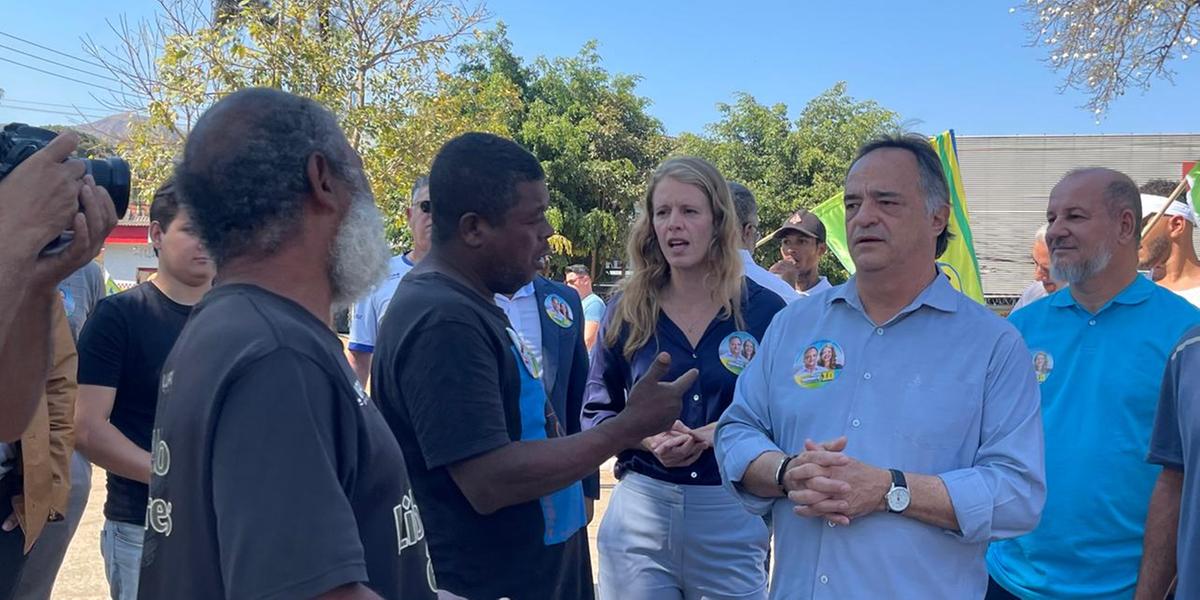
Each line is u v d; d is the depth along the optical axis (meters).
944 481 2.08
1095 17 12.39
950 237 2.50
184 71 13.55
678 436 3.01
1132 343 2.74
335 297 1.58
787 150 22.89
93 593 4.73
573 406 3.20
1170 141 21.97
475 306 2.14
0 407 1.99
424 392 2.02
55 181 1.69
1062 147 22.70
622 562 3.26
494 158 2.20
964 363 2.21
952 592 2.14
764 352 2.54
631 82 24.75
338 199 1.52
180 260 3.11
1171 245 4.03
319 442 1.33
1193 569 2.17
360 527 1.45
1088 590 2.69
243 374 1.32
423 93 14.76
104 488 7.18
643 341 3.29
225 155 1.44
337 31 14.35
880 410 2.24
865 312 2.35
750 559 3.18
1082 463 2.73
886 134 2.40
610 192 22.94
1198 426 2.21
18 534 2.69
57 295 1.98
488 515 2.15
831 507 2.07
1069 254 2.82
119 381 3.10
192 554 1.34
